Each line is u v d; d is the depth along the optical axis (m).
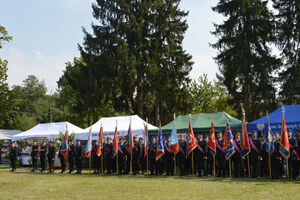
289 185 11.25
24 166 25.42
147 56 35.38
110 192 10.30
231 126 17.64
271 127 16.25
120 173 17.08
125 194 9.83
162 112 39.25
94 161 17.81
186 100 37.94
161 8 36.94
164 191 10.31
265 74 31.73
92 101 36.78
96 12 38.12
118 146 17.19
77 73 37.66
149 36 36.88
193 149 15.26
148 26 37.19
